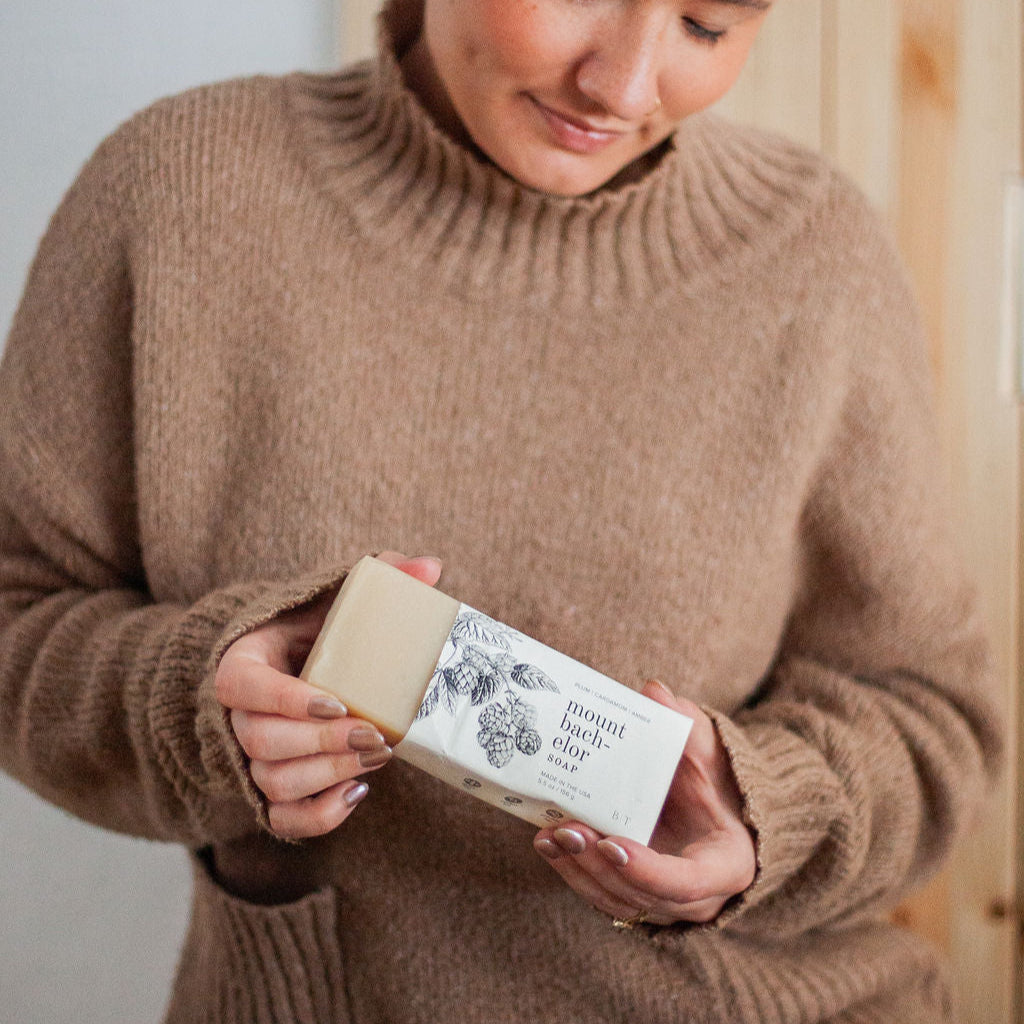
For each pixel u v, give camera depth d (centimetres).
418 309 68
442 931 66
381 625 46
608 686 49
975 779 75
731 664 74
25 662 68
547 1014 65
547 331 68
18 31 104
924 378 78
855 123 108
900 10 108
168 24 107
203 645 54
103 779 69
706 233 71
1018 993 115
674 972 64
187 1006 78
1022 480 113
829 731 69
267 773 43
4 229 108
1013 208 111
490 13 52
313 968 67
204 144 68
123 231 69
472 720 47
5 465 73
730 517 69
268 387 67
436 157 67
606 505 67
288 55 110
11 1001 118
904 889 76
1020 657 113
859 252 73
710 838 53
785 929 67
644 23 50
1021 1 110
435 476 67
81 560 74
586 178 61
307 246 68
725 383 69
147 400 68
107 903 121
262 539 67
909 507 75
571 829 47
